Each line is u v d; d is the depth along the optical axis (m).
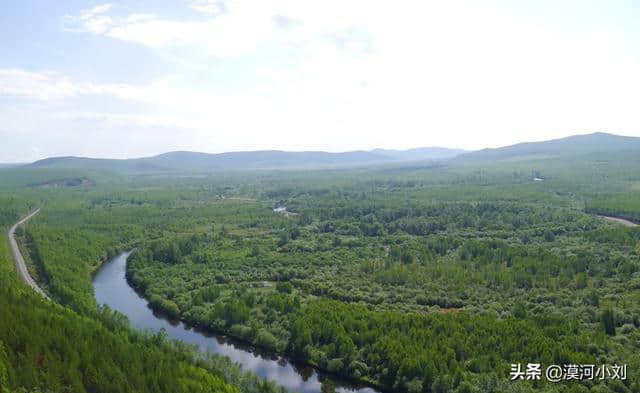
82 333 119.62
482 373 115.94
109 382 104.12
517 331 130.62
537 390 108.50
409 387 117.88
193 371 113.50
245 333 151.88
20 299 129.88
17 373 99.56
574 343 124.25
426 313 157.12
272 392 114.19
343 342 133.62
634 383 107.25
